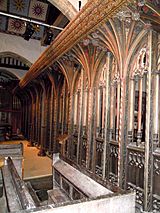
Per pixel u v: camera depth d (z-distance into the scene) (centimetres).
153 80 412
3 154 608
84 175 332
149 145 400
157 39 418
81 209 184
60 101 987
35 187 681
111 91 553
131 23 429
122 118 476
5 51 1295
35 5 1160
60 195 390
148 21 395
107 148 541
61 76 961
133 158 453
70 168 395
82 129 695
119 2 338
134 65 474
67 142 802
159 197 382
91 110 622
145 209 393
